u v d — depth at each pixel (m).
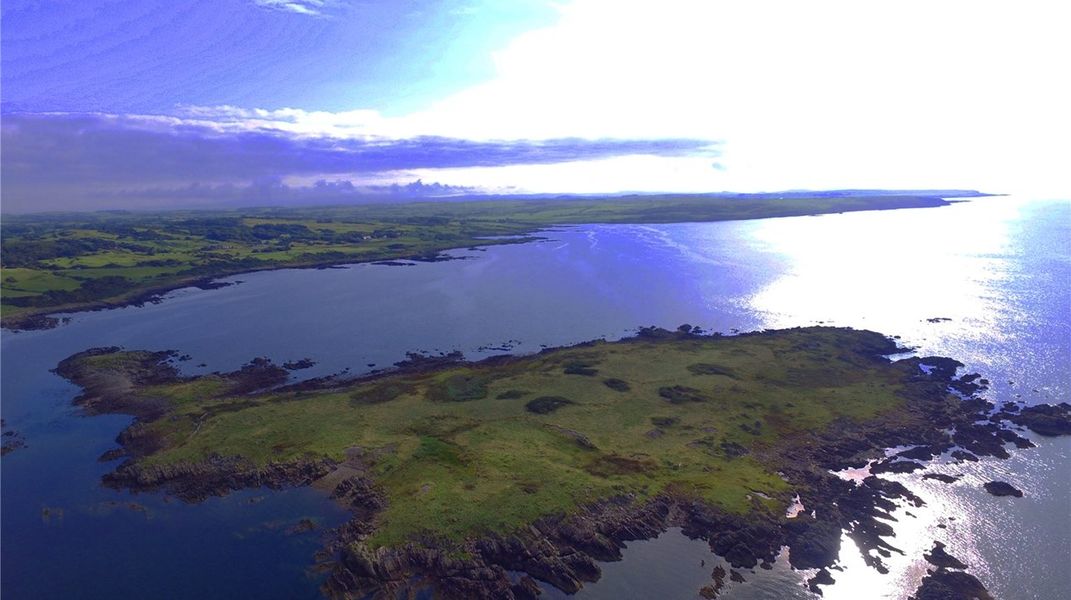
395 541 51.19
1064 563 49.00
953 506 56.94
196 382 91.38
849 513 56.09
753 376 86.88
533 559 49.53
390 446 67.12
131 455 69.19
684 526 54.50
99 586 49.03
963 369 90.12
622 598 46.62
